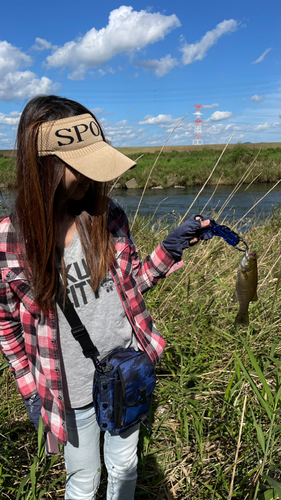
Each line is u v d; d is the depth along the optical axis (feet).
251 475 5.78
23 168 3.62
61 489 6.13
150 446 6.89
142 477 6.27
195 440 6.85
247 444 6.21
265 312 9.62
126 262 4.50
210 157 102.47
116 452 4.65
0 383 7.59
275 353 8.35
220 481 5.88
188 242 4.97
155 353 4.81
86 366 4.28
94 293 4.12
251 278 5.52
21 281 3.98
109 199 4.17
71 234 4.04
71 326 4.08
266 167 66.80
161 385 7.94
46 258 3.71
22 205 3.69
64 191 3.82
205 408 7.23
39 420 4.83
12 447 6.59
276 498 4.78
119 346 4.51
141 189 68.49
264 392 6.54
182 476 6.24
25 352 4.64
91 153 3.67
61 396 4.24
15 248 3.89
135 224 16.89
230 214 32.35
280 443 6.11
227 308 10.18
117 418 4.15
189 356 8.52
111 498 4.76
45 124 3.49
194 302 9.94
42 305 3.88
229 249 13.87
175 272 11.66
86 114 3.83
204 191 59.52
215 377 7.95
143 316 4.79
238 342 8.82
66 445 4.55
